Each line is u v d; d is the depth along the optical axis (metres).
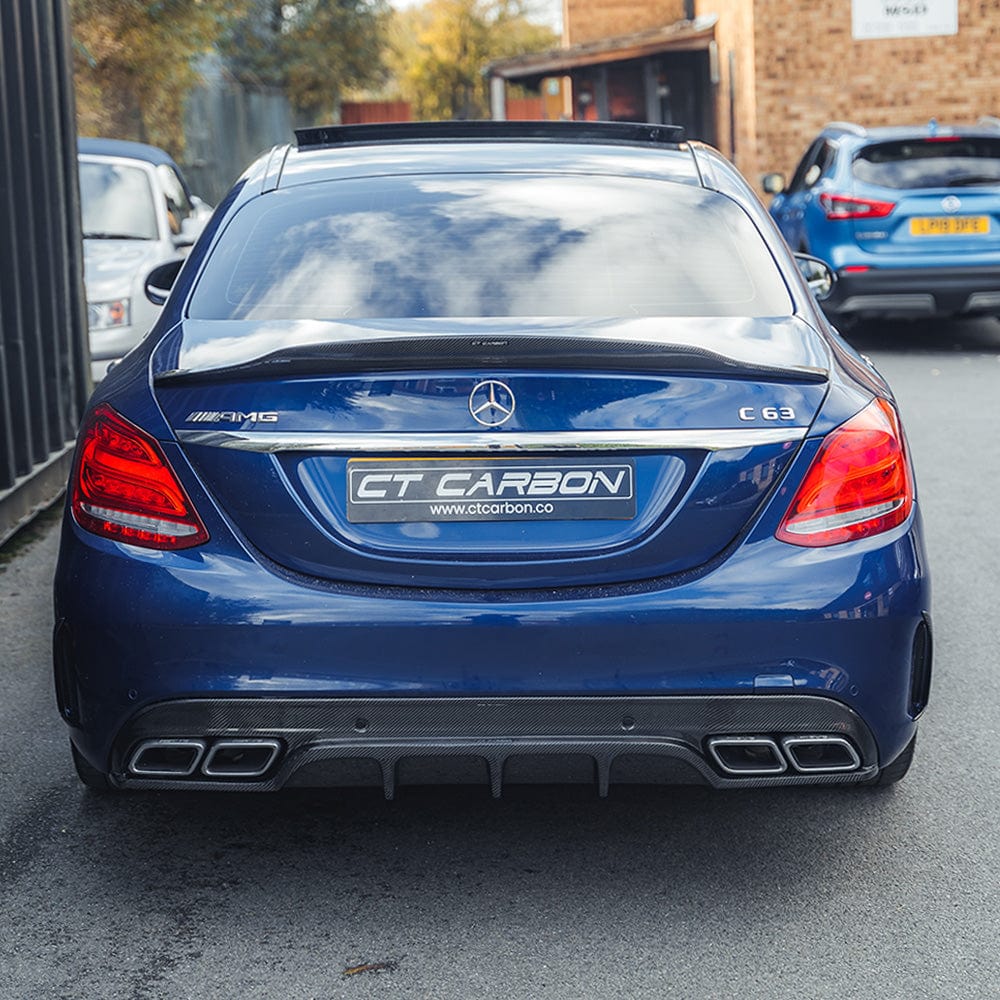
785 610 2.81
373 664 2.79
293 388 2.84
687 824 3.49
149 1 20.06
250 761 2.87
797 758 2.93
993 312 11.69
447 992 2.74
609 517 2.83
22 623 5.16
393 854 3.33
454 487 2.82
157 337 3.20
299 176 3.63
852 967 2.83
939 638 4.92
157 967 2.84
